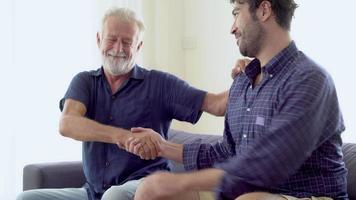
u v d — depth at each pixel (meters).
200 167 1.76
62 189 2.17
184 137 2.57
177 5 3.68
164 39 3.66
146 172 2.05
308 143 1.31
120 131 1.88
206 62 3.56
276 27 1.57
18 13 3.25
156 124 2.12
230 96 1.74
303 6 2.83
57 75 3.38
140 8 3.60
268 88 1.53
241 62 1.82
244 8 1.61
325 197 1.45
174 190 1.33
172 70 3.68
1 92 3.20
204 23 3.57
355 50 2.63
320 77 1.42
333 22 2.72
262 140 1.29
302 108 1.34
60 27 3.38
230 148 1.71
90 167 2.10
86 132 1.90
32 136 3.29
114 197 1.74
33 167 2.35
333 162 1.47
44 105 3.34
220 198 1.30
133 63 2.14
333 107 1.44
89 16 3.46
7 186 3.19
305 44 2.83
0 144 3.18
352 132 2.64
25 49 3.28
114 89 2.14
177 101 2.11
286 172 1.27
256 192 1.30
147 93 2.12
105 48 2.10
